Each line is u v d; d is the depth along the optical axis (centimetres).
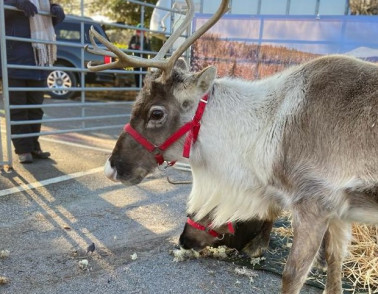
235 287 293
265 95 266
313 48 500
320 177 231
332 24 487
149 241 354
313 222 235
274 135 251
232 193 276
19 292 274
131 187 488
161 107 261
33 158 575
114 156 276
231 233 313
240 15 524
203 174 284
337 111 230
